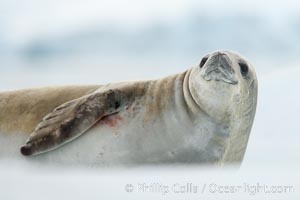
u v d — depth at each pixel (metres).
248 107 29.16
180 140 28.11
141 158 28.19
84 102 28.48
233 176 24.59
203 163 28.25
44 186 22.17
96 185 22.72
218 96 27.27
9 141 30.30
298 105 36.75
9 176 23.83
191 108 28.14
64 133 27.86
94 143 28.38
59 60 150.50
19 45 150.62
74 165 28.47
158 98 28.81
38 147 27.95
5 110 30.83
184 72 29.34
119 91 28.77
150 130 28.27
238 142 29.23
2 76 110.44
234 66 28.02
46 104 30.67
